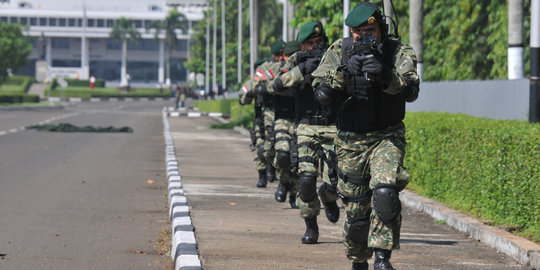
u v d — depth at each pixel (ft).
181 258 43.50
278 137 64.18
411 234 57.21
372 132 37.06
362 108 36.73
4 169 107.96
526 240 48.62
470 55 148.87
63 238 56.70
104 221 65.16
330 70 36.88
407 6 168.66
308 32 51.03
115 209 72.69
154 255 51.26
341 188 38.32
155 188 91.15
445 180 69.21
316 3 158.81
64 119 307.17
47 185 90.43
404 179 36.29
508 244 48.52
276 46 66.08
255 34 329.31
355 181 37.83
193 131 219.00
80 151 143.74
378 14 36.42
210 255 47.11
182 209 64.75
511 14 91.04
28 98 567.59
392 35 37.83
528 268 44.86
